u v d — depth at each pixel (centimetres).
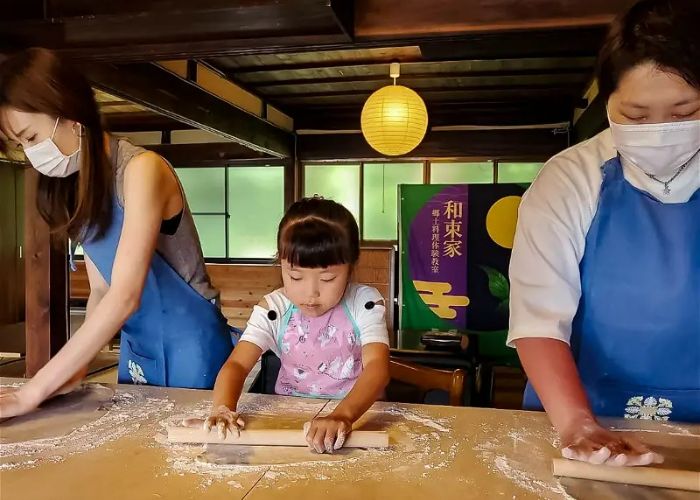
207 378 150
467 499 80
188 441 101
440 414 118
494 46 272
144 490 82
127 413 119
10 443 101
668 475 83
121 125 683
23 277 670
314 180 657
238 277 673
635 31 81
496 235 400
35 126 120
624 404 111
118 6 221
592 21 226
